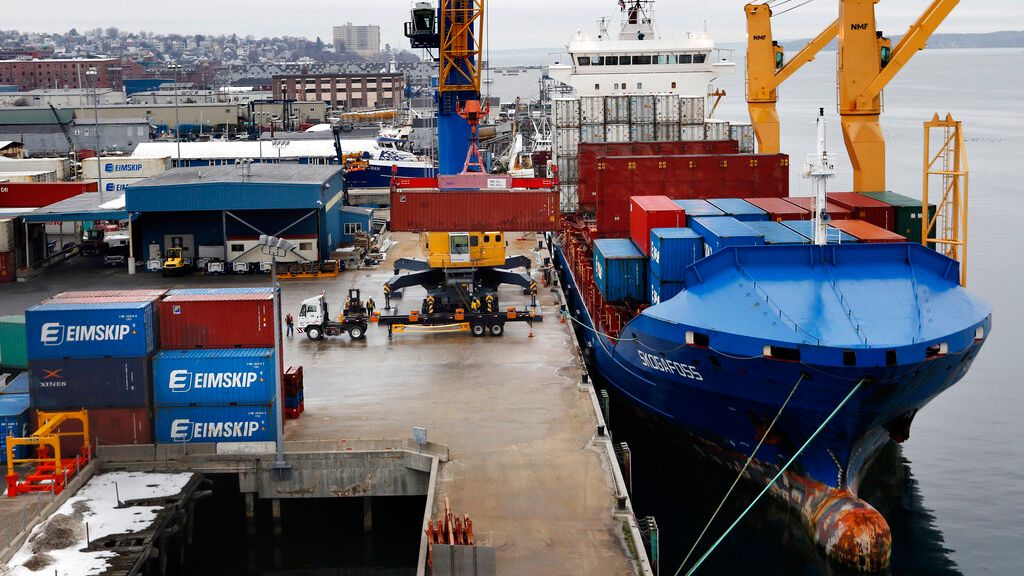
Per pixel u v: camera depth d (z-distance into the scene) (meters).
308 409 41.59
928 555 34.53
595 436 37.62
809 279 35.75
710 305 36.12
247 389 35.94
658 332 37.97
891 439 42.56
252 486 35.72
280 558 34.44
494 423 39.44
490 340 52.66
